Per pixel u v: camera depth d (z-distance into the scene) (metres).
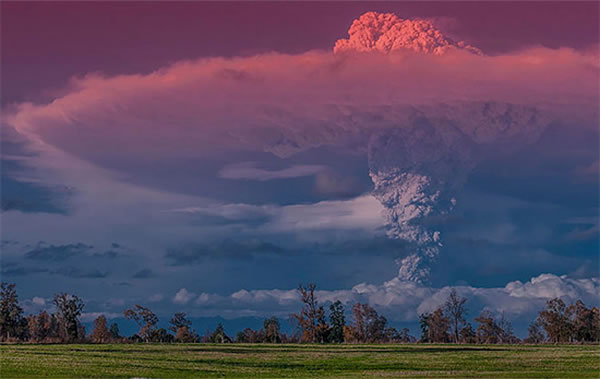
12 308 169.25
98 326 170.50
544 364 83.38
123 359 87.31
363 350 113.44
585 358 91.38
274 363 85.69
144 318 182.62
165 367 78.62
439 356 97.00
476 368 79.94
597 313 177.25
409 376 69.38
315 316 177.25
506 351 109.69
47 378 67.19
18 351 101.50
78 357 88.94
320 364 85.12
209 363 84.94
